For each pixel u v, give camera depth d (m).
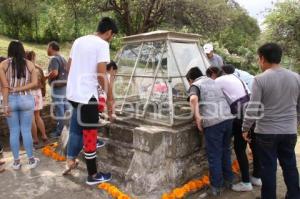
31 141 4.92
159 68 4.68
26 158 5.32
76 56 4.08
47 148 5.60
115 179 4.42
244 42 29.89
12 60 4.58
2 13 20.38
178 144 4.19
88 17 16.95
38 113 6.19
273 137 3.60
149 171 4.11
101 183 4.32
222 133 4.18
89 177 4.30
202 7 17.00
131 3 16.34
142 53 4.98
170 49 4.63
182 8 16.88
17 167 4.88
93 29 18.34
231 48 27.83
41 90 6.23
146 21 17.28
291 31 17.77
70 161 4.55
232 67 4.57
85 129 4.15
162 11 17.17
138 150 4.21
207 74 4.55
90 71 4.03
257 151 3.85
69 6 16.52
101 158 4.86
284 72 3.62
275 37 18.14
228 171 4.42
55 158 5.29
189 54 5.00
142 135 4.14
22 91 4.68
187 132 4.32
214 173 4.17
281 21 17.69
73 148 4.48
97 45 4.00
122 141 4.71
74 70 4.09
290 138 3.65
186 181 4.34
